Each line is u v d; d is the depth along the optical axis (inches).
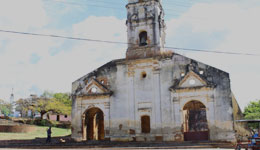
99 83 1339.8
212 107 1131.9
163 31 1417.3
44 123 2262.6
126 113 1272.1
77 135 1326.3
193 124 1545.3
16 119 2246.6
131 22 1348.4
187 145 1056.8
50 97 2536.9
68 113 2454.5
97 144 1166.3
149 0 1338.6
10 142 1232.2
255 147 794.8
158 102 1227.9
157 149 1001.5
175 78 1218.0
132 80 1290.6
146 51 1291.8
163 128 1200.2
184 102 1182.9
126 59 1318.9
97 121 1530.5
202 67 1184.8
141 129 1237.7
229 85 1126.4
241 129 1232.8
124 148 1045.8
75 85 1395.2
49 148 1123.9
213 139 1109.7
